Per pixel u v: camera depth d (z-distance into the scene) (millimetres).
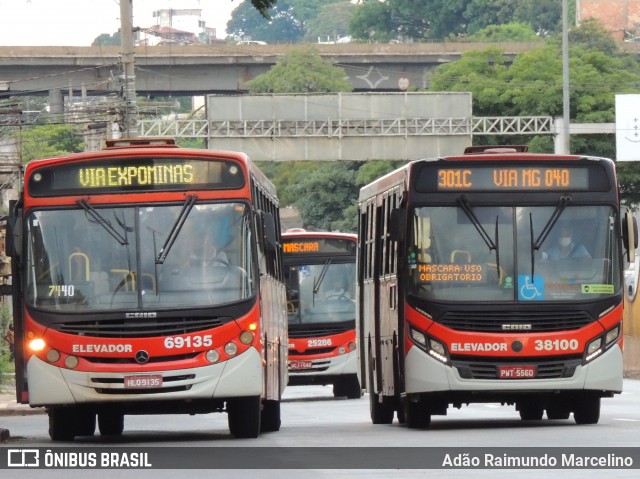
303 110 120438
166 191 37156
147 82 185625
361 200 53562
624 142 126312
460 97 121688
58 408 38312
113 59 179875
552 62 143000
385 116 121312
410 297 40125
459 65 148250
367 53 195250
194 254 36812
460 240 40219
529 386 39438
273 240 38656
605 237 40344
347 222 178500
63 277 36719
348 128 121062
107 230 36938
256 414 38000
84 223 37031
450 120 121625
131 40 79812
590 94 138750
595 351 39719
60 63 180375
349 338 72000
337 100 120688
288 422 49531
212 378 36219
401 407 47375
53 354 36375
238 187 37344
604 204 40500
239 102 120000
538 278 39906
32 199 37219
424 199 40500
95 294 36531
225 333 36344
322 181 183750
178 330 36219
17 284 37250
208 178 37344
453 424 43844
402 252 40562
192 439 38438
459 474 26875
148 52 183875
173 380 36125
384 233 45594
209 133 120125
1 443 38438
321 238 72562
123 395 36094
